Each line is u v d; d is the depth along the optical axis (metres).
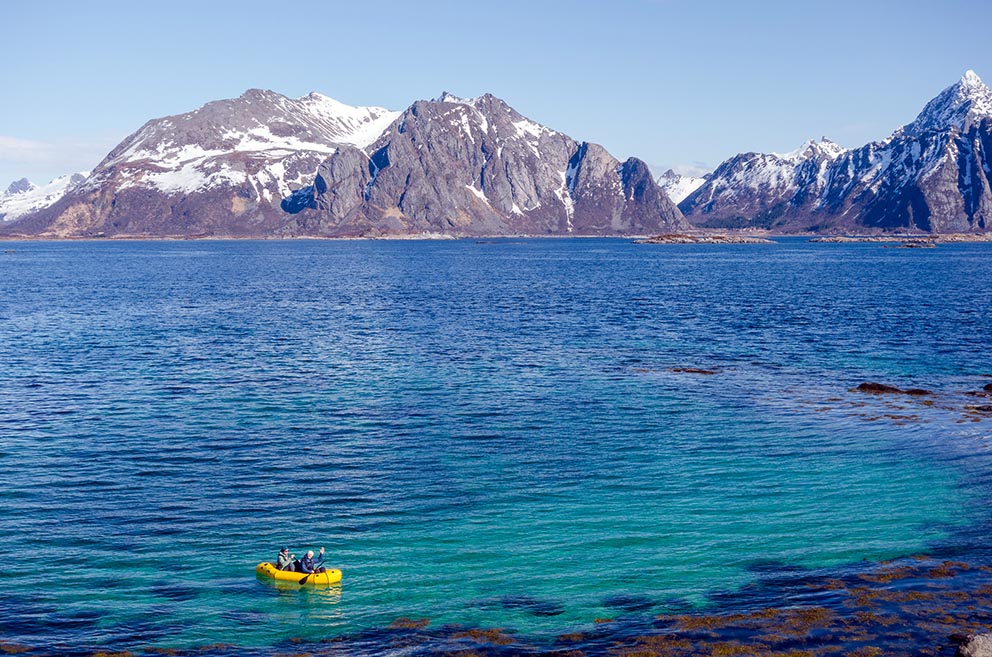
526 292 160.88
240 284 186.62
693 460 46.62
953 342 89.88
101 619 28.94
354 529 36.75
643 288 170.12
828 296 147.25
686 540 35.38
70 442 50.06
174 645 27.31
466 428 53.59
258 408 59.00
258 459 46.78
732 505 39.50
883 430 52.66
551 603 29.95
